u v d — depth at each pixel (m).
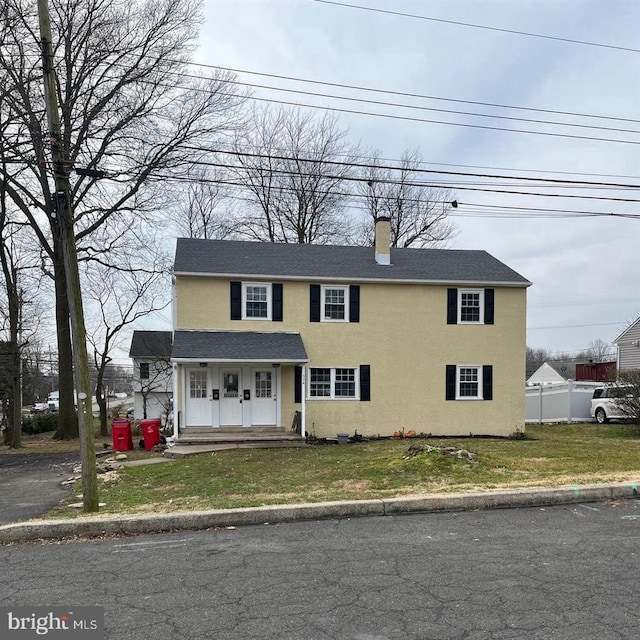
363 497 6.72
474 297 18.80
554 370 50.94
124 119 20.03
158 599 3.99
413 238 34.47
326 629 3.47
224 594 4.06
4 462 14.67
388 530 5.72
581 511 6.43
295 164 31.06
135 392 26.98
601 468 8.91
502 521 6.02
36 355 34.62
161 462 12.88
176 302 17.00
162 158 20.69
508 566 4.59
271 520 6.12
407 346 18.25
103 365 24.42
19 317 23.75
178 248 18.62
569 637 3.32
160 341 28.11
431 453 9.20
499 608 3.75
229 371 17.00
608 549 5.02
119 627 3.54
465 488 7.09
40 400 62.09
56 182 7.03
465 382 18.62
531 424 24.12
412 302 18.33
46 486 9.98
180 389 16.70
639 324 32.34
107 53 19.08
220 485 8.62
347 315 17.95
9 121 17.27
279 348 16.56
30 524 5.73
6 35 17.84
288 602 3.89
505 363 18.81
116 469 11.94
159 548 5.26
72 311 7.04
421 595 3.99
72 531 5.74
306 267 18.12
